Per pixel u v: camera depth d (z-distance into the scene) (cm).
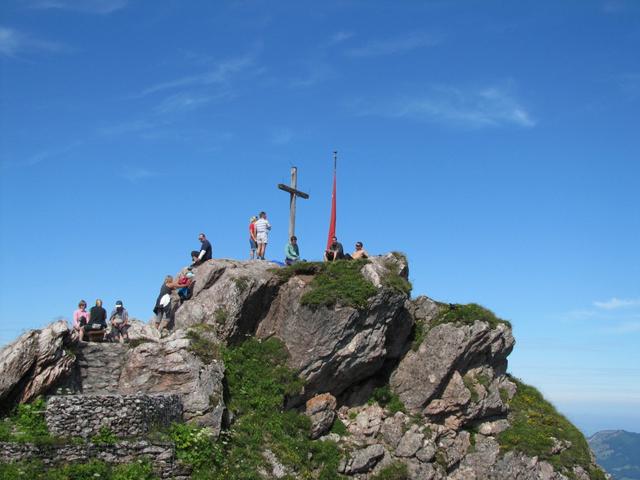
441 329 3594
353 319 3325
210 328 3288
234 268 3519
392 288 3428
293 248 3947
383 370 3619
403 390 3559
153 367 3012
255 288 3428
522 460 3534
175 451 2680
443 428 3525
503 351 3772
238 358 3281
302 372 3316
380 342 3409
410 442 3388
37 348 2761
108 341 3183
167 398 2830
